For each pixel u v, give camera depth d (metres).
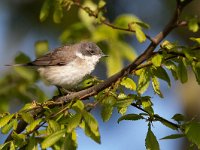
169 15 17.27
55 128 7.96
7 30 17.69
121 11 17.09
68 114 8.34
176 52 8.70
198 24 8.97
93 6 11.74
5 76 13.62
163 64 8.79
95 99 9.05
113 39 12.58
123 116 8.29
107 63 12.36
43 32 17.45
